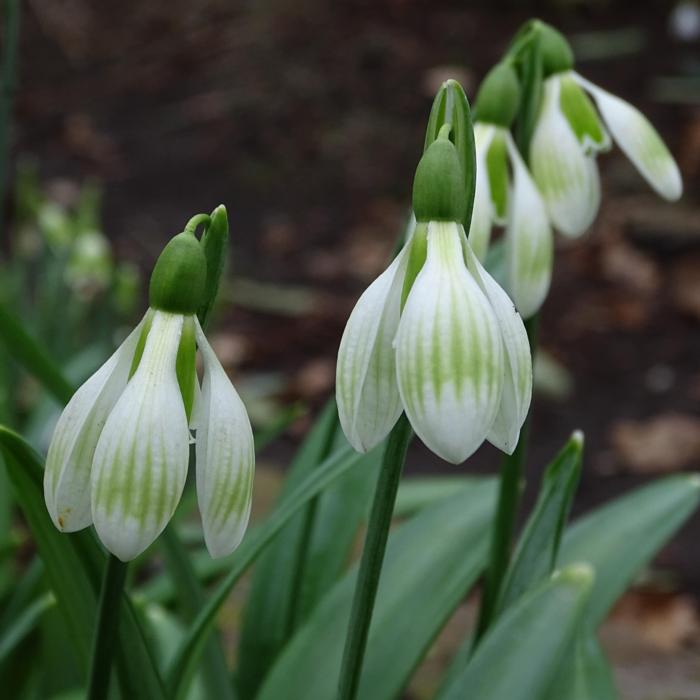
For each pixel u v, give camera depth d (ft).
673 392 3.24
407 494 1.60
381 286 0.84
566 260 3.97
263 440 1.47
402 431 0.89
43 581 1.39
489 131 1.08
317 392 3.29
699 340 3.51
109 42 5.56
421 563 1.23
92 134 4.79
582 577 0.99
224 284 3.43
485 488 1.31
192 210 4.28
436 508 1.28
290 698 1.16
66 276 2.34
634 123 1.09
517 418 0.83
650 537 1.24
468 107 0.87
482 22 5.48
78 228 2.43
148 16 5.76
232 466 0.82
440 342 0.80
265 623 1.27
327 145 4.73
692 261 3.85
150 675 0.99
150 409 0.81
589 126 1.10
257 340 3.55
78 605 1.02
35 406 2.19
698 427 3.02
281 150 4.70
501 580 1.15
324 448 1.25
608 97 1.10
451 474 2.84
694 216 3.96
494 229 3.82
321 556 1.29
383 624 1.19
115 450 0.80
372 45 5.33
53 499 0.83
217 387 0.83
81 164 4.55
